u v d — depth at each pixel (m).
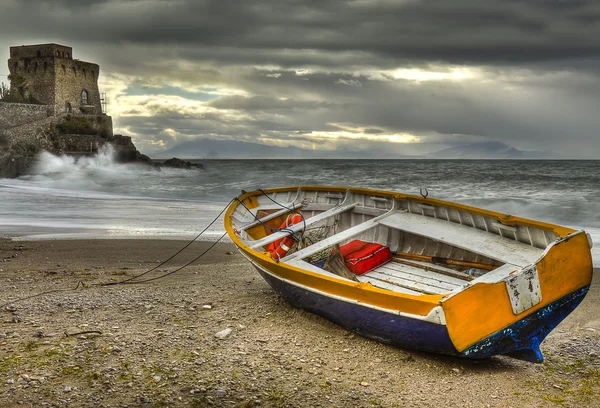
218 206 23.11
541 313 5.85
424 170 68.25
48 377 5.48
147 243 14.26
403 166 89.44
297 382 5.63
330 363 6.15
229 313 7.81
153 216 19.64
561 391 5.61
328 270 7.48
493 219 7.65
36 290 9.06
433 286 7.38
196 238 14.96
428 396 5.44
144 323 7.29
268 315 7.74
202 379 5.59
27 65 79.06
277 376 5.75
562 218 20.78
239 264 11.80
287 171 65.94
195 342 6.62
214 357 6.17
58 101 78.62
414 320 5.76
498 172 60.88
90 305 8.08
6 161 55.97
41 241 14.32
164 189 35.94
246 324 7.35
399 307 5.84
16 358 5.94
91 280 10.00
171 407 4.99
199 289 9.29
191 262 11.99
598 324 7.95
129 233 15.83
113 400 5.07
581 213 21.69
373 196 10.00
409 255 8.68
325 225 9.99
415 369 6.06
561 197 27.88
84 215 19.84
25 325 7.08
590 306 8.83
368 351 6.52
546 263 5.79
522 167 82.81
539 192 31.84
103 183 42.41
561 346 7.02
